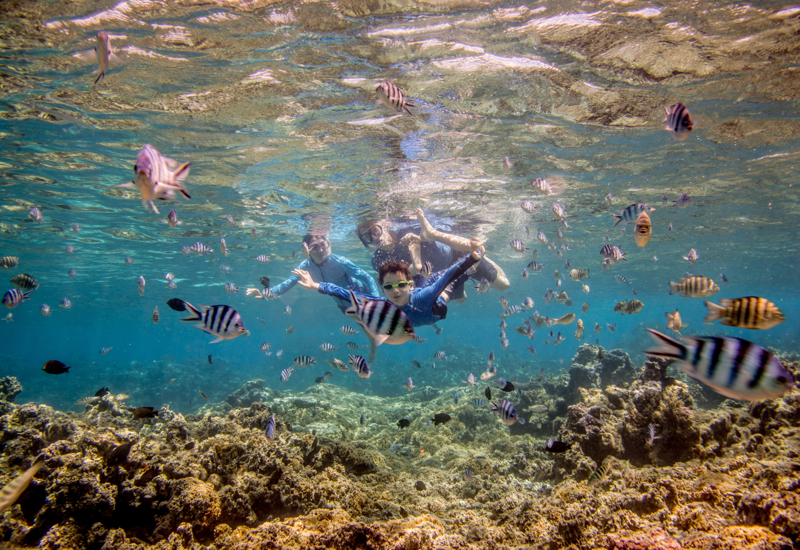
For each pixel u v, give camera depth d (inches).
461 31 95.2
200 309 59.0
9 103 113.3
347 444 98.2
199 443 86.7
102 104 115.6
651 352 43.8
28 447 74.6
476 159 161.3
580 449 90.5
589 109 125.9
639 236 70.0
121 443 69.7
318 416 166.4
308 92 114.2
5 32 89.4
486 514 77.2
